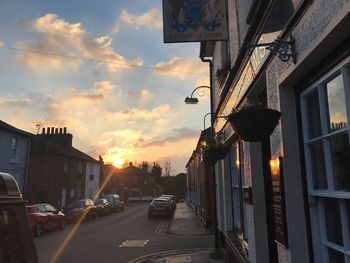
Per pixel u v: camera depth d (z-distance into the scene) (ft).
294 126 13.92
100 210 104.99
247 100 20.63
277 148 14.80
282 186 13.65
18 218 8.71
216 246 38.60
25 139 89.04
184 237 57.52
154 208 96.48
